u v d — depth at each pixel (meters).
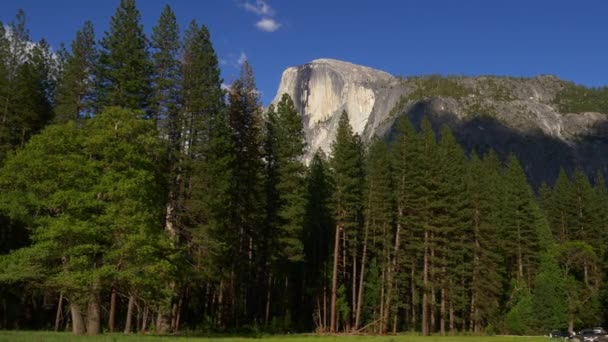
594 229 79.06
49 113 48.47
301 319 66.50
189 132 41.84
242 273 52.19
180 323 49.00
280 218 51.84
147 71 41.44
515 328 64.75
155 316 47.59
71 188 29.06
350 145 56.62
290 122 53.47
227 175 42.81
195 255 40.38
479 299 63.84
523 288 69.44
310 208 64.38
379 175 58.44
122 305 48.03
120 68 39.78
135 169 30.20
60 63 51.94
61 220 27.69
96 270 27.95
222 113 44.69
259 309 58.78
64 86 42.31
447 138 72.62
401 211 59.62
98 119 31.08
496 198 74.38
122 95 39.25
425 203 57.94
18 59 45.94
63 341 23.56
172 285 38.00
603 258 77.19
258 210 51.47
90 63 42.31
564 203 83.31
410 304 68.06
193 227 40.66
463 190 64.94
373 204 58.31
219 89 44.22
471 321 67.69
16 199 30.27
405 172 58.97
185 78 42.50
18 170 30.55
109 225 28.70
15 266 28.92
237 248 49.47
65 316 45.22
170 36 42.66
